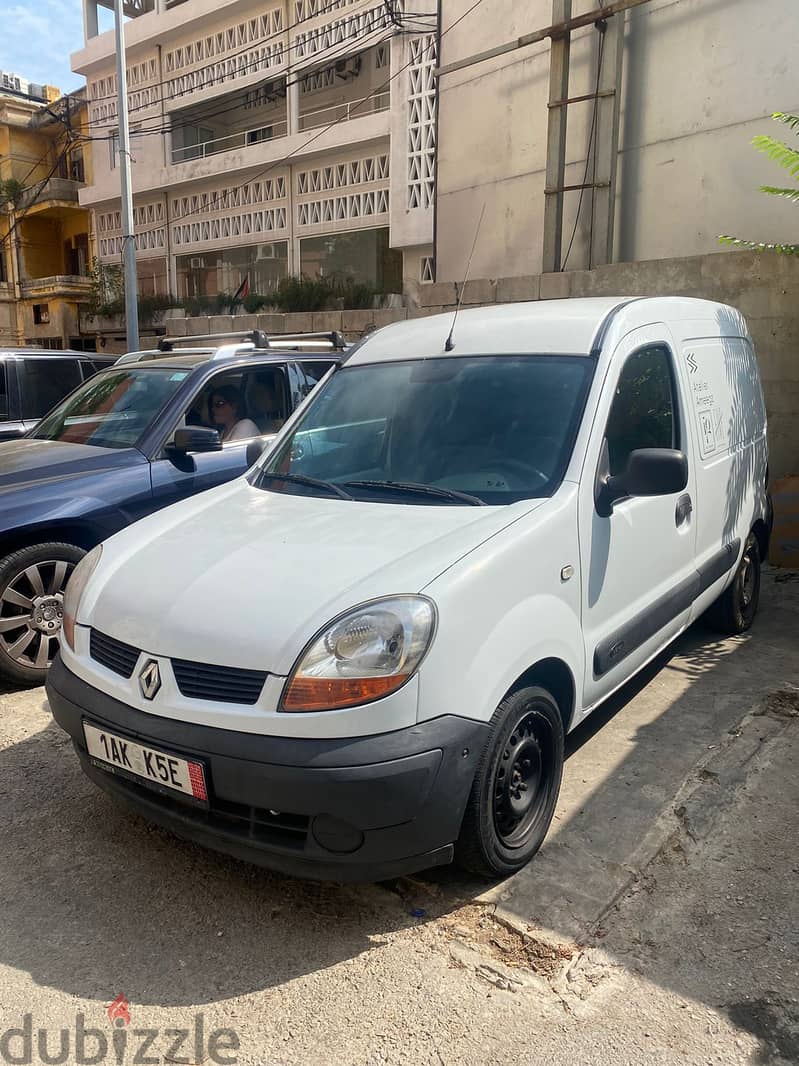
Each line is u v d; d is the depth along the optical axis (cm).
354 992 240
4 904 281
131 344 1554
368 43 1919
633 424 357
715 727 395
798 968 243
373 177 2062
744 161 838
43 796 348
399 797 233
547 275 953
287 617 250
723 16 842
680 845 304
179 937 264
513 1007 233
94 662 284
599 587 320
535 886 282
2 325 3180
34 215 3184
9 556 441
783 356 734
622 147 961
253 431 569
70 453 507
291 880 292
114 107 2780
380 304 1822
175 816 261
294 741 234
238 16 2330
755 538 524
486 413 340
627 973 243
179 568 290
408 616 243
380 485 331
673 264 812
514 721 270
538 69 1052
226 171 2359
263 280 2402
